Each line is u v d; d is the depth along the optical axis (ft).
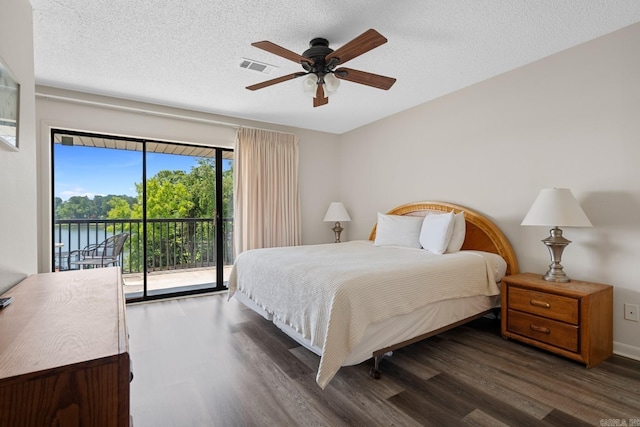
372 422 5.16
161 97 11.43
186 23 7.00
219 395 5.94
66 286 4.80
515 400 5.73
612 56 7.63
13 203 5.11
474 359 7.36
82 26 7.06
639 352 7.22
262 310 9.12
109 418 2.45
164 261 13.94
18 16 5.44
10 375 2.20
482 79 10.28
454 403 5.65
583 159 8.16
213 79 9.95
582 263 8.20
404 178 13.32
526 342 7.93
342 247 11.53
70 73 9.42
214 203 14.15
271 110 13.07
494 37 7.73
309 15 6.75
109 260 12.46
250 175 13.87
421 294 7.14
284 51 6.71
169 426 5.08
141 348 7.98
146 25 7.06
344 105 12.62
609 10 6.71
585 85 8.10
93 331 2.99
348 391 6.06
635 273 7.32
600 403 5.62
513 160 9.64
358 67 9.27
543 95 8.91
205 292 13.60
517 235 9.59
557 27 7.34
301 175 15.79
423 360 7.33
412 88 10.94
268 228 14.25
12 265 5.03
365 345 6.27
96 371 2.43
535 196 9.15
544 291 7.54
